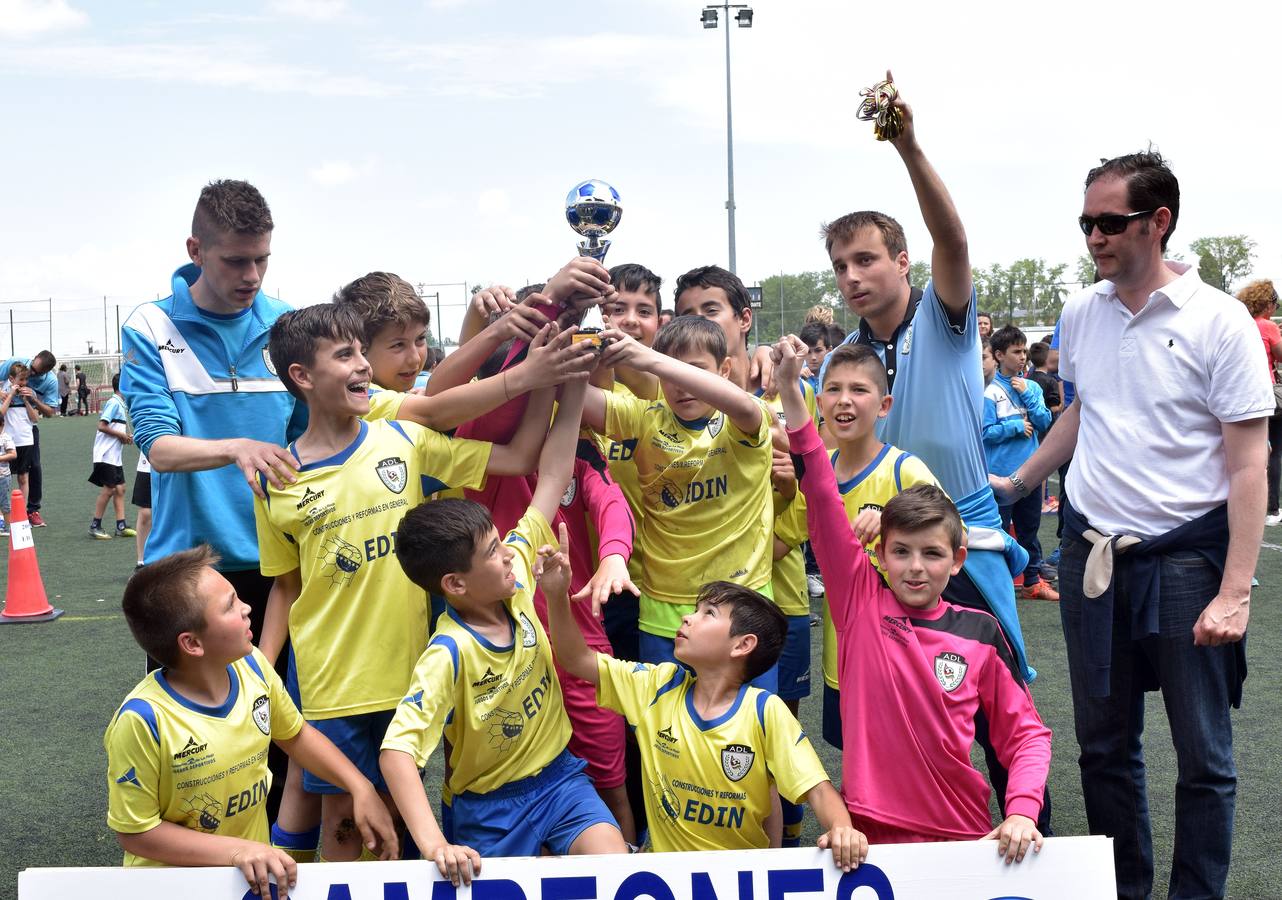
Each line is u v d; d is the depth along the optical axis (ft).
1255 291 32.42
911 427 11.50
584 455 11.43
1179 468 10.06
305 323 9.62
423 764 8.67
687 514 11.20
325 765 9.36
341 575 9.72
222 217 10.37
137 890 8.38
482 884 8.38
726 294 13.99
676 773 9.46
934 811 9.28
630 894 8.45
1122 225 9.93
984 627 9.53
